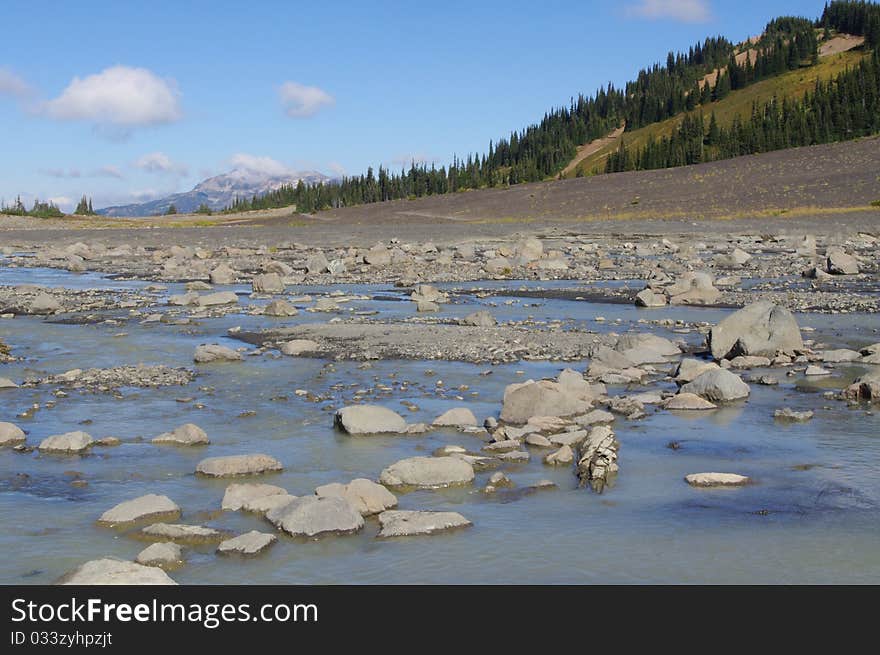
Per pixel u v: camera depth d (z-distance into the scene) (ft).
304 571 30.17
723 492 38.91
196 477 40.88
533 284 138.92
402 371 67.82
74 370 66.33
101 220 438.40
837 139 463.01
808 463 43.39
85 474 41.29
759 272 150.61
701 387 58.13
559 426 50.03
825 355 72.33
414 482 39.73
